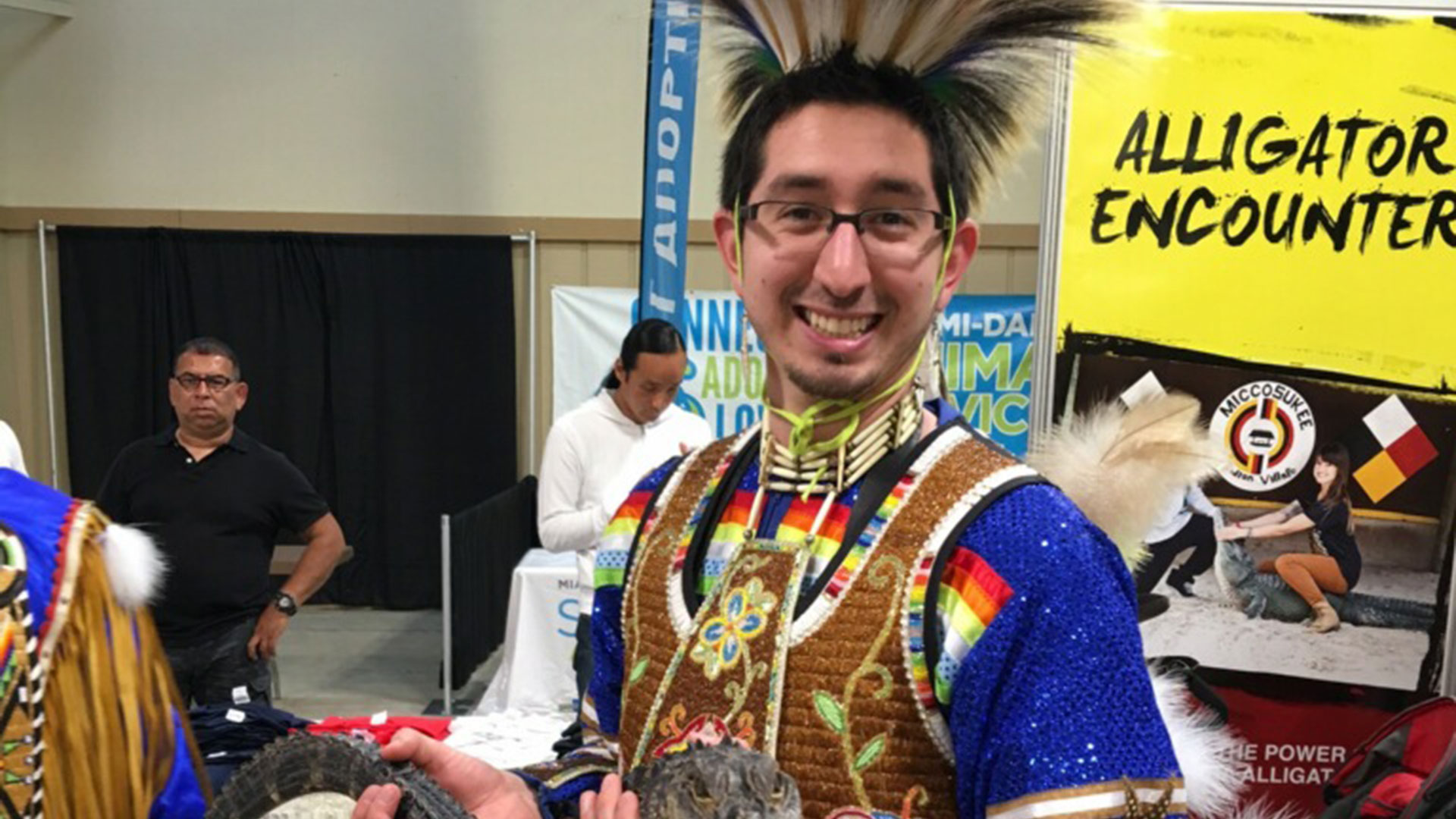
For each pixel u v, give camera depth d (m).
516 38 5.90
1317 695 2.15
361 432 6.03
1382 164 2.06
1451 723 1.44
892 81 0.85
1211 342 2.09
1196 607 2.14
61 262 5.94
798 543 0.86
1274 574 2.13
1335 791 1.54
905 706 0.79
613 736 1.03
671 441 3.10
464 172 5.96
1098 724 0.73
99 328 5.96
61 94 5.90
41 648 1.14
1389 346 2.08
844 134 0.83
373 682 4.94
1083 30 0.90
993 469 0.82
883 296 0.84
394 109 5.93
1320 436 2.10
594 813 0.77
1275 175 2.06
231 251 5.95
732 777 0.74
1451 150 2.05
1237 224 2.07
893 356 0.85
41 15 5.84
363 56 5.91
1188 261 2.08
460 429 6.03
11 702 1.11
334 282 5.96
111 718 1.18
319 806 0.82
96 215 5.93
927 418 0.90
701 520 0.95
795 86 0.86
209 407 3.18
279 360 5.99
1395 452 2.10
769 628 0.83
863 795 0.78
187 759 1.28
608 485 3.02
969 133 0.93
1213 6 2.04
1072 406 2.10
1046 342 2.11
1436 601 2.12
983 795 0.76
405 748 0.86
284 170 5.95
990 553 0.78
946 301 0.91
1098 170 2.06
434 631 5.73
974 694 0.76
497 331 5.99
